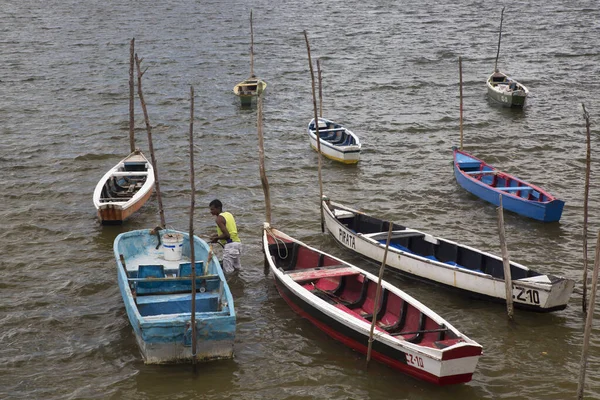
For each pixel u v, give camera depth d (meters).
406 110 38.31
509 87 39.75
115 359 15.15
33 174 27.69
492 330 16.42
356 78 45.91
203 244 18.36
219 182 27.08
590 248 21.30
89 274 19.31
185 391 14.05
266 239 19.02
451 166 29.31
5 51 53.28
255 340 15.99
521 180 25.52
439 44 57.22
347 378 14.53
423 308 15.15
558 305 16.50
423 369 13.84
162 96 40.81
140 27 65.00
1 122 35.03
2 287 18.47
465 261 18.97
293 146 32.06
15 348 15.62
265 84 41.97
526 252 21.06
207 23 67.94
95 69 47.50
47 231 22.27
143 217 23.58
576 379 14.57
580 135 33.31
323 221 22.45
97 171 28.25
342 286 17.38
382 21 69.06
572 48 54.31
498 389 14.21
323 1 83.62
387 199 25.61
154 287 16.27
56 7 77.81
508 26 64.94
